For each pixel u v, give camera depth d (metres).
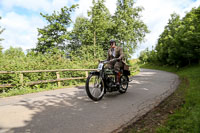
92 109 3.83
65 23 24.39
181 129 2.52
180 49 23.98
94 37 23.94
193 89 5.64
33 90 6.64
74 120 3.08
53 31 24.05
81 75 10.51
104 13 23.12
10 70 6.87
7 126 2.75
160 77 13.19
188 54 22.86
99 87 4.85
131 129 2.69
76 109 3.82
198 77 9.79
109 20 25.61
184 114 3.15
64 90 6.91
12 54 10.09
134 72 19.19
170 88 6.93
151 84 8.54
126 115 3.40
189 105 3.76
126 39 23.83
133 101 4.66
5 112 3.55
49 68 8.66
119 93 5.94
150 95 5.52
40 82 7.35
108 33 27.23
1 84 6.24
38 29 23.75
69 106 4.08
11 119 3.10
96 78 4.86
